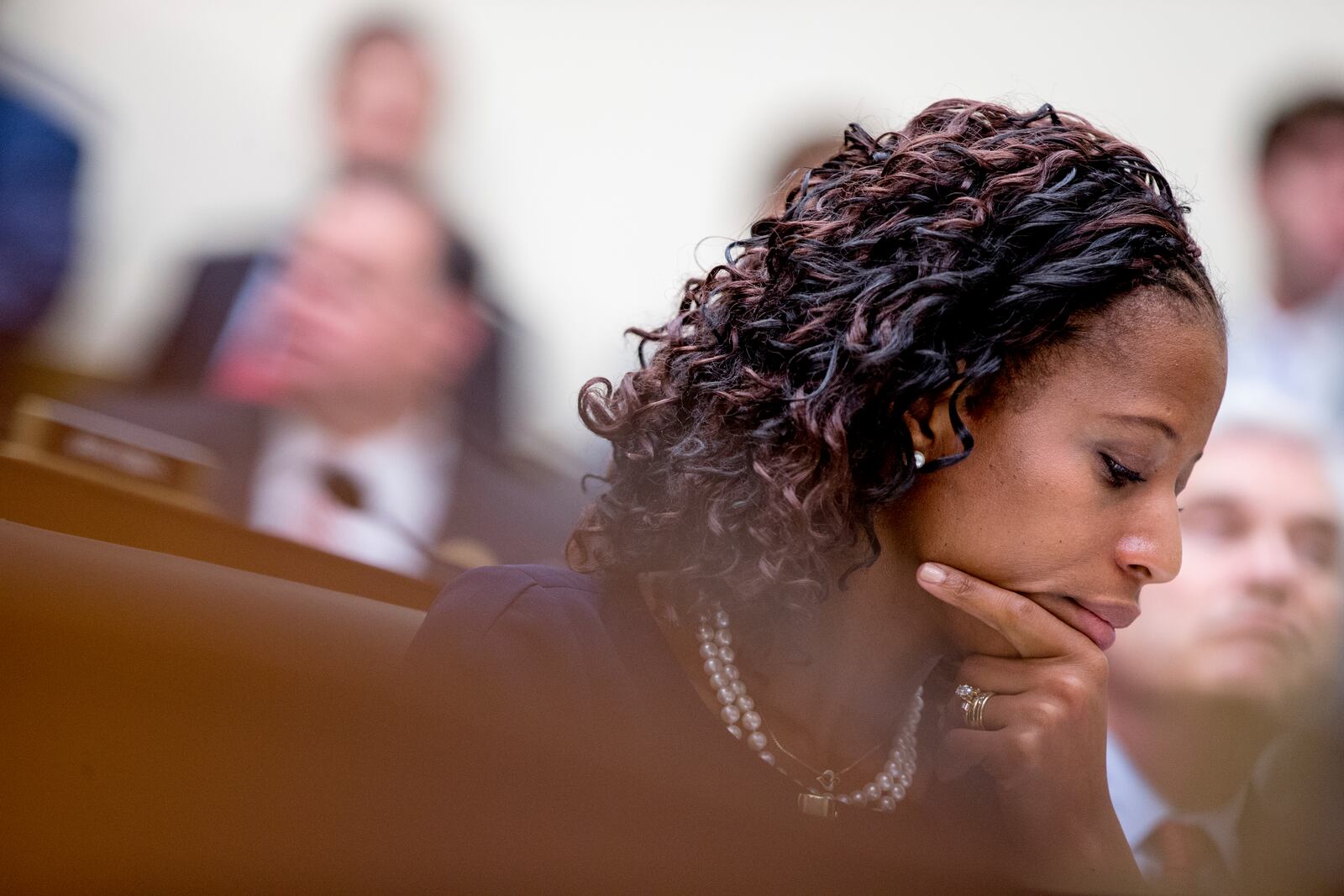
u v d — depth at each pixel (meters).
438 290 7.11
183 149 7.30
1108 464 2.52
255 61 7.55
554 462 6.99
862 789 2.81
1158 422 2.47
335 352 6.70
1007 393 2.50
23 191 6.97
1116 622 2.67
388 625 1.00
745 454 2.63
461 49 8.02
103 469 2.71
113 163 7.17
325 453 6.54
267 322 6.75
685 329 2.94
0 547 0.78
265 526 6.16
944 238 2.50
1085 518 2.52
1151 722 6.33
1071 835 2.66
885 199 2.64
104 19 7.32
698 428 2.70
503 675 2.25
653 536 2.71
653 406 2.82
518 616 2.65
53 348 6.78
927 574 2.58
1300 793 5.93
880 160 2.78
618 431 2.88
